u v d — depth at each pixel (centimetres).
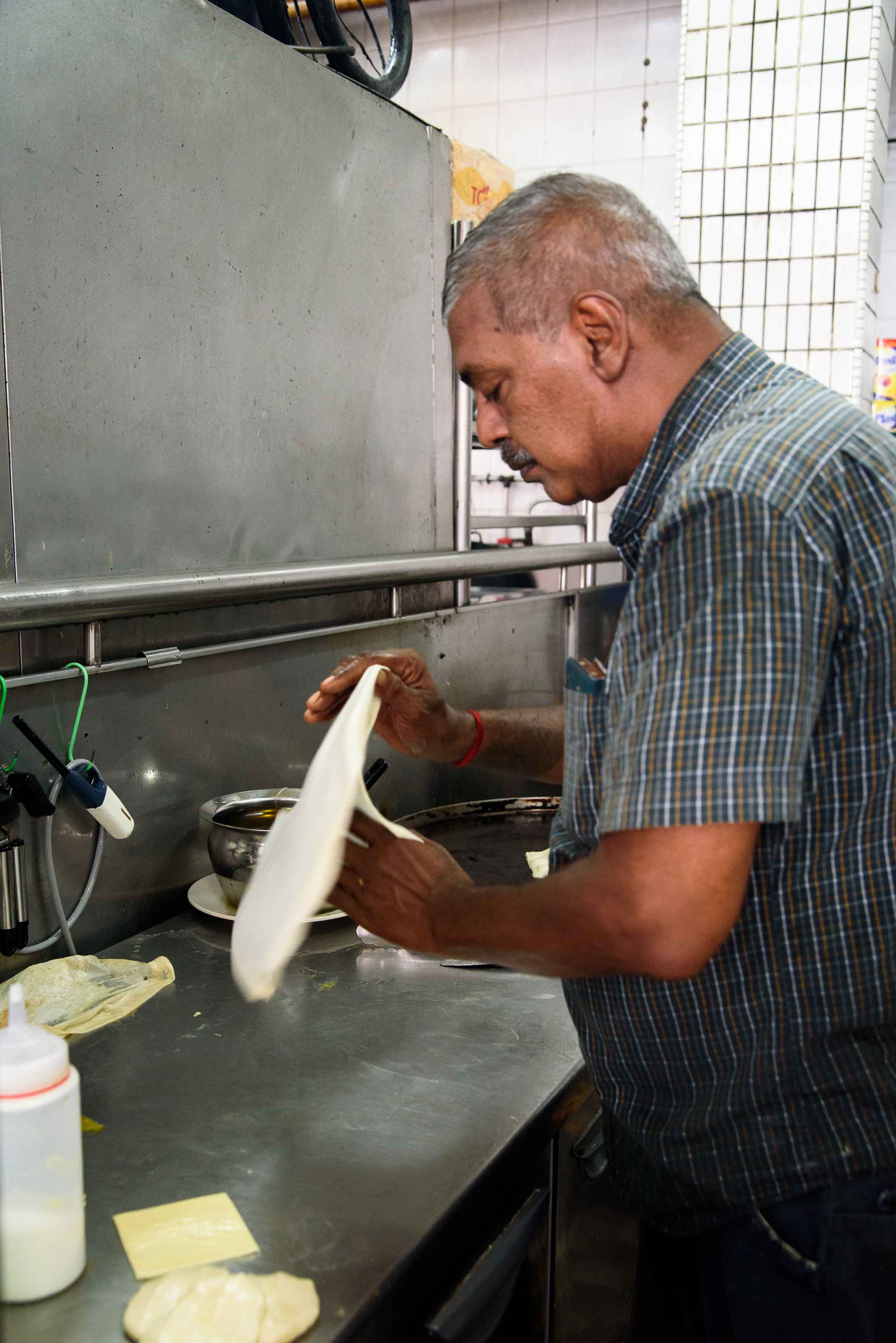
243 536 149
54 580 119
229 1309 69
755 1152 83
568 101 374
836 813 76
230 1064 104
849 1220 81
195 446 138
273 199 148
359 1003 118
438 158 188
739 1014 80
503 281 82
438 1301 82
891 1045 81
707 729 65
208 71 134
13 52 109
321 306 160
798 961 78
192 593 128
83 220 119
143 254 127
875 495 72
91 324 121
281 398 153
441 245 191
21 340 113
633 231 81
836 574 70
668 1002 82
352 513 172
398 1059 106
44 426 116
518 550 211
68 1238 73
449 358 195
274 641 154
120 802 123
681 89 278
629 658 72
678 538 70
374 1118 95
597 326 81
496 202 220
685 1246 100
